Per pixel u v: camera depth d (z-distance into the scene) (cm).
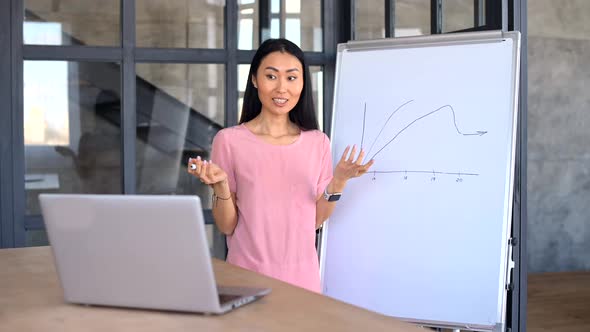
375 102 309
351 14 386
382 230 295
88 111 377
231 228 253
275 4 392
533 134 641
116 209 139
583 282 600
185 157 391
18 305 150
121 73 374
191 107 387
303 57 258
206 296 137
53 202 145
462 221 282
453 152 288
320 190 262
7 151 360
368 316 136
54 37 366
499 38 292
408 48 308
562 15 645
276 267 250
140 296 142
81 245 145
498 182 279
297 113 265
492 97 287
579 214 653
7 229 361
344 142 310
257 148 253
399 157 298
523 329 311
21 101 362
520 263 309
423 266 285
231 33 385
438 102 296
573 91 649
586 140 653
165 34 378
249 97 267
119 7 371
